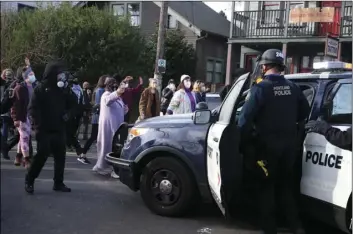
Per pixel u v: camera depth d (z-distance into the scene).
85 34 19.20
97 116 8.62
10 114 7.86
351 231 4.04
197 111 5.05
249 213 5.52
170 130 5.28
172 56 23.47
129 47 20.00
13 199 5.67
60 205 5.61
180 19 24.91
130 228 4.88
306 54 18.20
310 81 4.81
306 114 4.41
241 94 4.31
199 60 24.83
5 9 17.38
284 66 4.32
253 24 18.70
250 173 4.42
